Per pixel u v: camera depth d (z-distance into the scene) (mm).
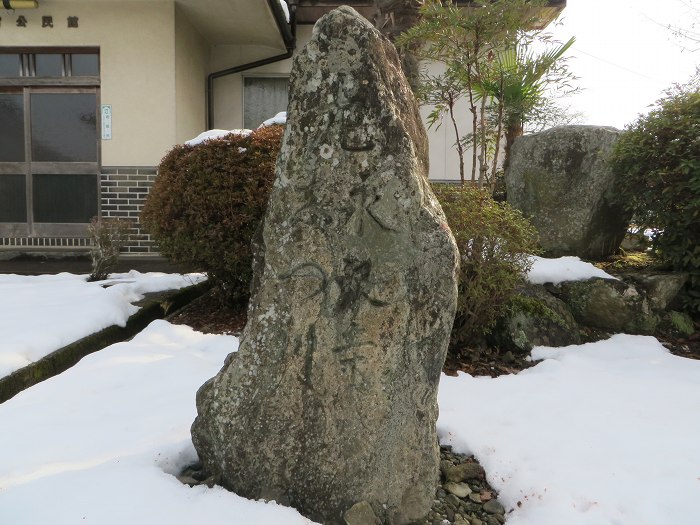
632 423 2695
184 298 5625
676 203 4578
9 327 3734
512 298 4082
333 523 1868
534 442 2504
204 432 1985
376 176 1893
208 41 8812
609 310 4410
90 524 1653
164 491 1849
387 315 1892
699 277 4684
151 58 7418
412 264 1891
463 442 2551
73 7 7379
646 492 2111
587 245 5414
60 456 2135
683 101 4480
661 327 4504
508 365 3801
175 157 4586
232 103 9062
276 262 1921
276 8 7531
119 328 4312
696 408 2910
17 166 7812
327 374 1894
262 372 1919
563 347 4031
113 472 1940
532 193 5566
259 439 1908
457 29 4656
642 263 5281
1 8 7344
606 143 5254
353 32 1901
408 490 1925
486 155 5887
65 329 3760
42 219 7867
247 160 4379
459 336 3896
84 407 2650
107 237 6152
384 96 1906
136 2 7336
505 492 2227
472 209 3682
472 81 5309
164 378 3080
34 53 7559
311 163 1915
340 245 1903
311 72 1909
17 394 2838
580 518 1981
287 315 1910
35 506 1747
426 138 2199
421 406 1930
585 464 2312
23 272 6824
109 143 7535
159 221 4539
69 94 7680
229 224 4352
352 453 1883
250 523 1713
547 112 6945
